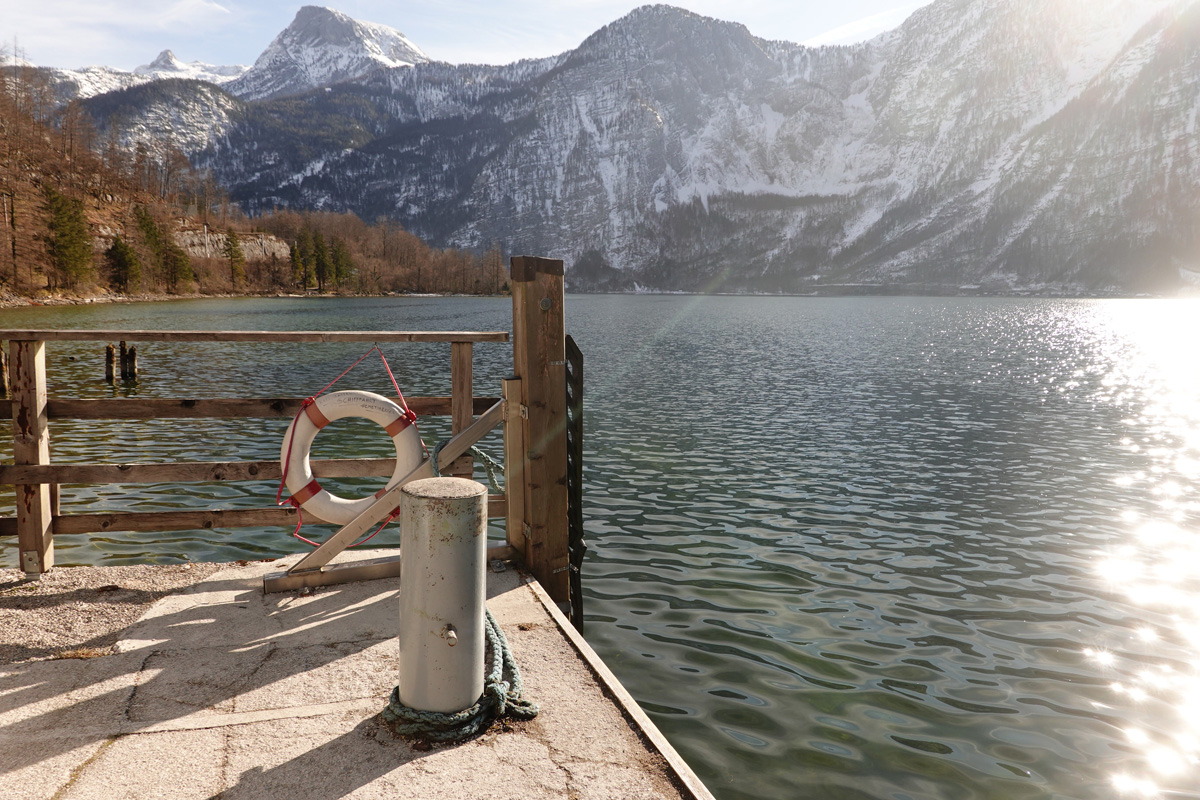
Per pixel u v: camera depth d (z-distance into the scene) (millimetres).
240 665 3566
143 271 113625
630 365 33500
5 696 3209
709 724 5129
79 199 112688
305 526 9555
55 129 144125
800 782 4453
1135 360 38500
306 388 25047
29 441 4582
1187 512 11078
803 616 7160
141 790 2551
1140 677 5977
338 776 2676
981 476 13336
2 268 84375
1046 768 4664
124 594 4504
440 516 2918
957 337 55656
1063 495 12047
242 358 35406
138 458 13391
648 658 6195
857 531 9984
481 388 25812
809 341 49750
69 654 3637
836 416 19938
